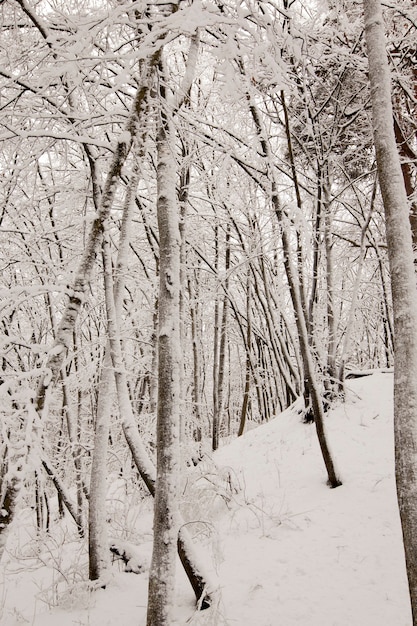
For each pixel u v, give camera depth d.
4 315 3.91
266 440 9.66
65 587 5.09
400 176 3.08
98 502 4.99
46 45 4.19
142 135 4.71
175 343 3.79
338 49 6.96
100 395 5.28
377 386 10.05
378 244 13.03
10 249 7.66
